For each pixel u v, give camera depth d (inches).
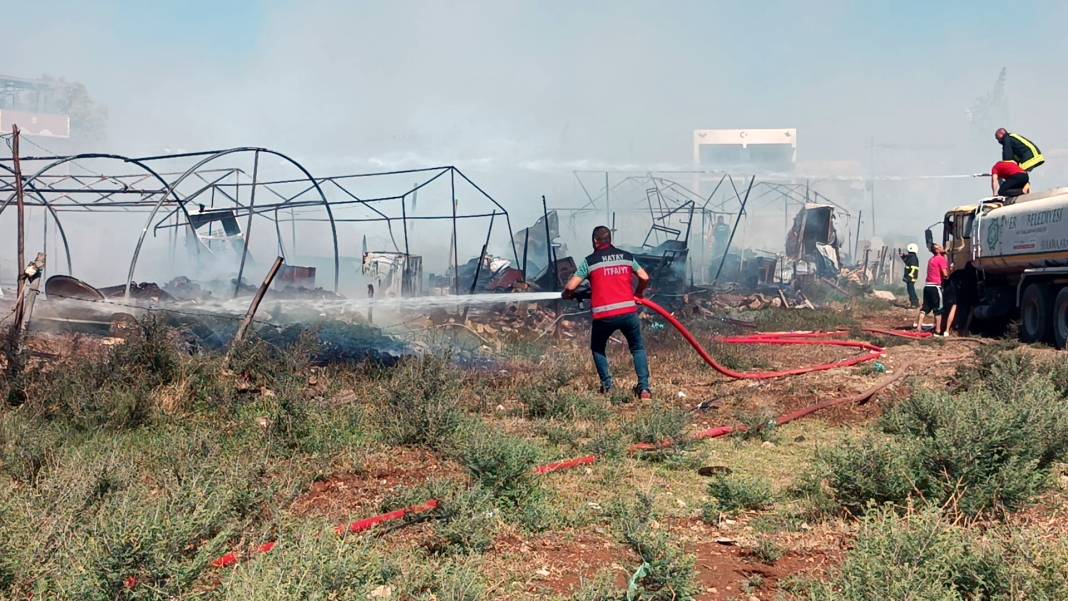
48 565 156.9
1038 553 165.6
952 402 284.5
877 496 228.1
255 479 228.8
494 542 207.5
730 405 408.2
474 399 391.5
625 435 324.2
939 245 795.4
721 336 701.3
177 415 331.9
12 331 385.1
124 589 143.1
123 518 152.1
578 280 427.5
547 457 295.0
